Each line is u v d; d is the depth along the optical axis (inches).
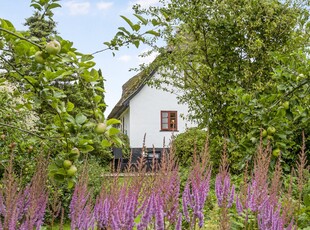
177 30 362.9
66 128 102.2
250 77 339.0
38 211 104.6
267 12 336.8
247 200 136.7
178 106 960.3
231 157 289.4
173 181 108.1
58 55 96.2
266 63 338.6
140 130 953.5
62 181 103.6
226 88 329.4
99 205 105.0
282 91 200.2
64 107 101.8
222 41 343.6
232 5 343.0
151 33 122.5
